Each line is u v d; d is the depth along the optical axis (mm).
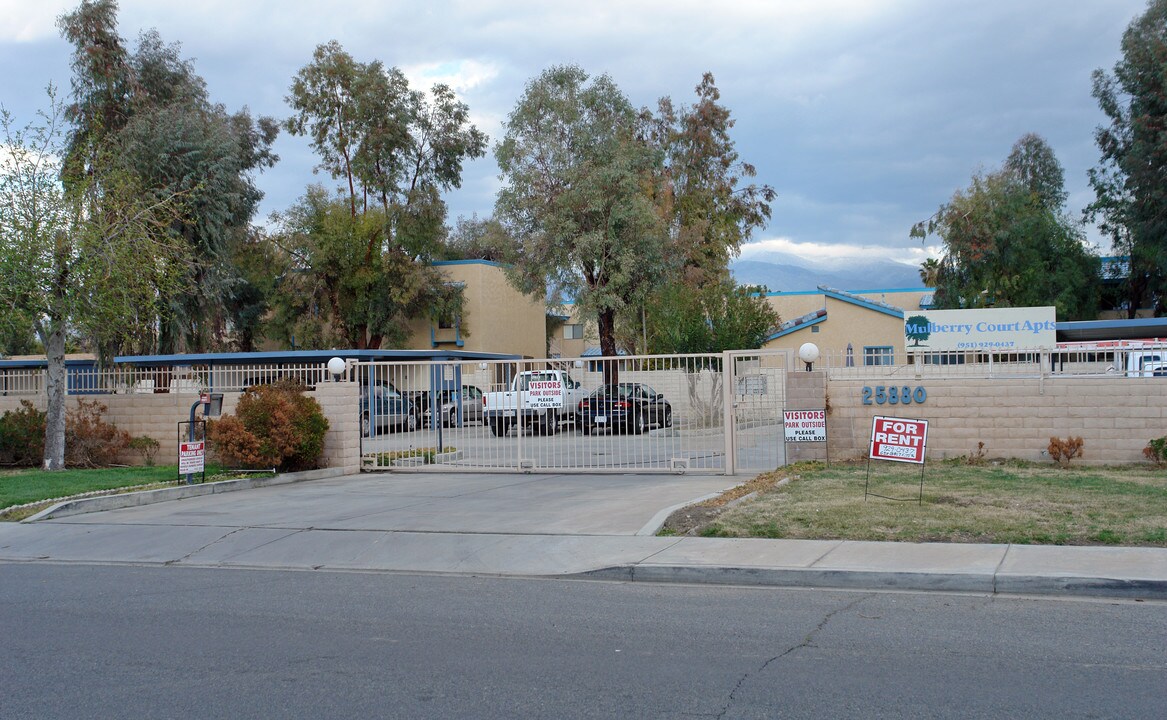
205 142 32406
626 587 9008
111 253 18562
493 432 18719
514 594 8789
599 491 14508
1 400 21703
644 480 15812
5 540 12211
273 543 11500
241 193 36906
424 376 21734
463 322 48062
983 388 15773
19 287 17703
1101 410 15133
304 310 48094
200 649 7012
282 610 8305
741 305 32469
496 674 6207
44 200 18375
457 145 49312
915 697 5570
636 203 31812
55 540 12117
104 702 5793
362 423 19250
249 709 5609
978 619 7398
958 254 42344
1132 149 37875
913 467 15234
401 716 5426
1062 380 15367
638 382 18531
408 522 12328
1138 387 14953
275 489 16328
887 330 36562
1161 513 10484
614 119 33594
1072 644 6648
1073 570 8375
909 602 8039
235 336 49188
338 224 45500
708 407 18203
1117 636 6828
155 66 35469
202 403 16875
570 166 32250
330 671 6359
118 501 14391
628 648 6793
